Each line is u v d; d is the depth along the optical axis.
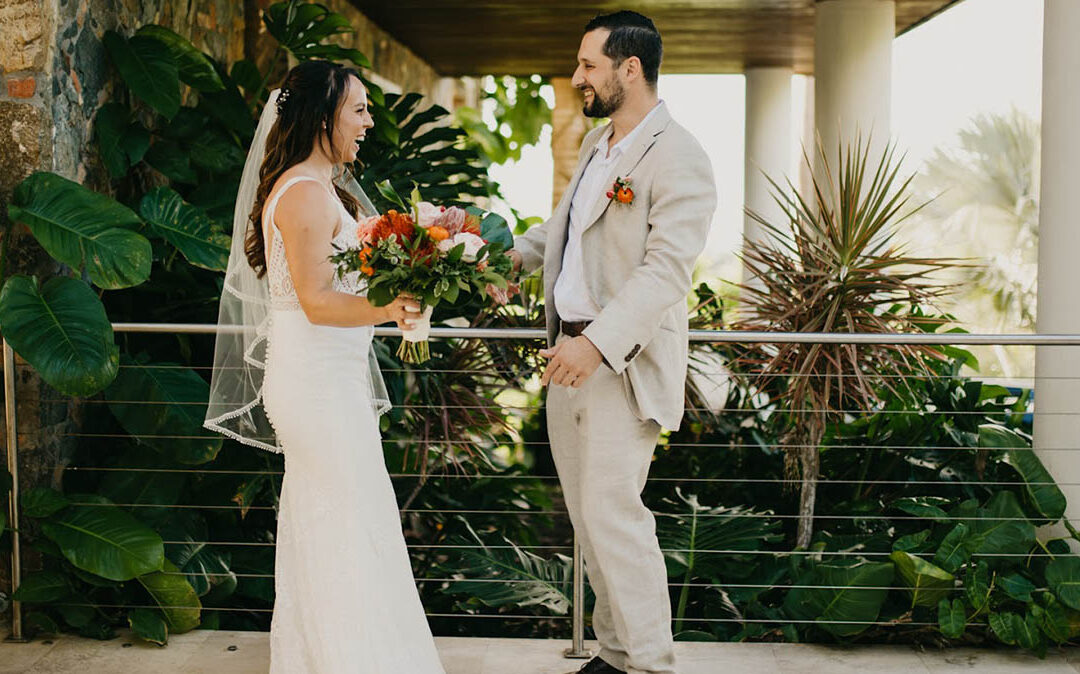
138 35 4.18
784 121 9.96
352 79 2.60
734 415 5.14
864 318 4.04
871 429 4.45
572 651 3.36
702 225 2.66
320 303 2.49
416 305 2.42
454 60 10.20
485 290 2.45
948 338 3.36
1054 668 3.32
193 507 3.85
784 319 4.12
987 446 3.80
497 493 5.00
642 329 2.60
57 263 3.74
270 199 2.56
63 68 3.79
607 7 7.50
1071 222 3.72
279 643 2.73
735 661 3.34
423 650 2.75
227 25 5.52
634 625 2.81
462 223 2.49
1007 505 3.67
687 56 9.47
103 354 3.29
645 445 2.82
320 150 2.59
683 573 3.89
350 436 2.65
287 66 5.85
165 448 3.62
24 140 3.65
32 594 3.42
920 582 3.42
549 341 2.94
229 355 3.10
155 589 3.43
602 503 2.80
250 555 4.04
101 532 3.38
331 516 2.64
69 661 3.30
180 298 4.29
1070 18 3.69
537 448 6.21
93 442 4.00
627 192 2.68
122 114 4.09
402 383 4.54
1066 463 3.77
